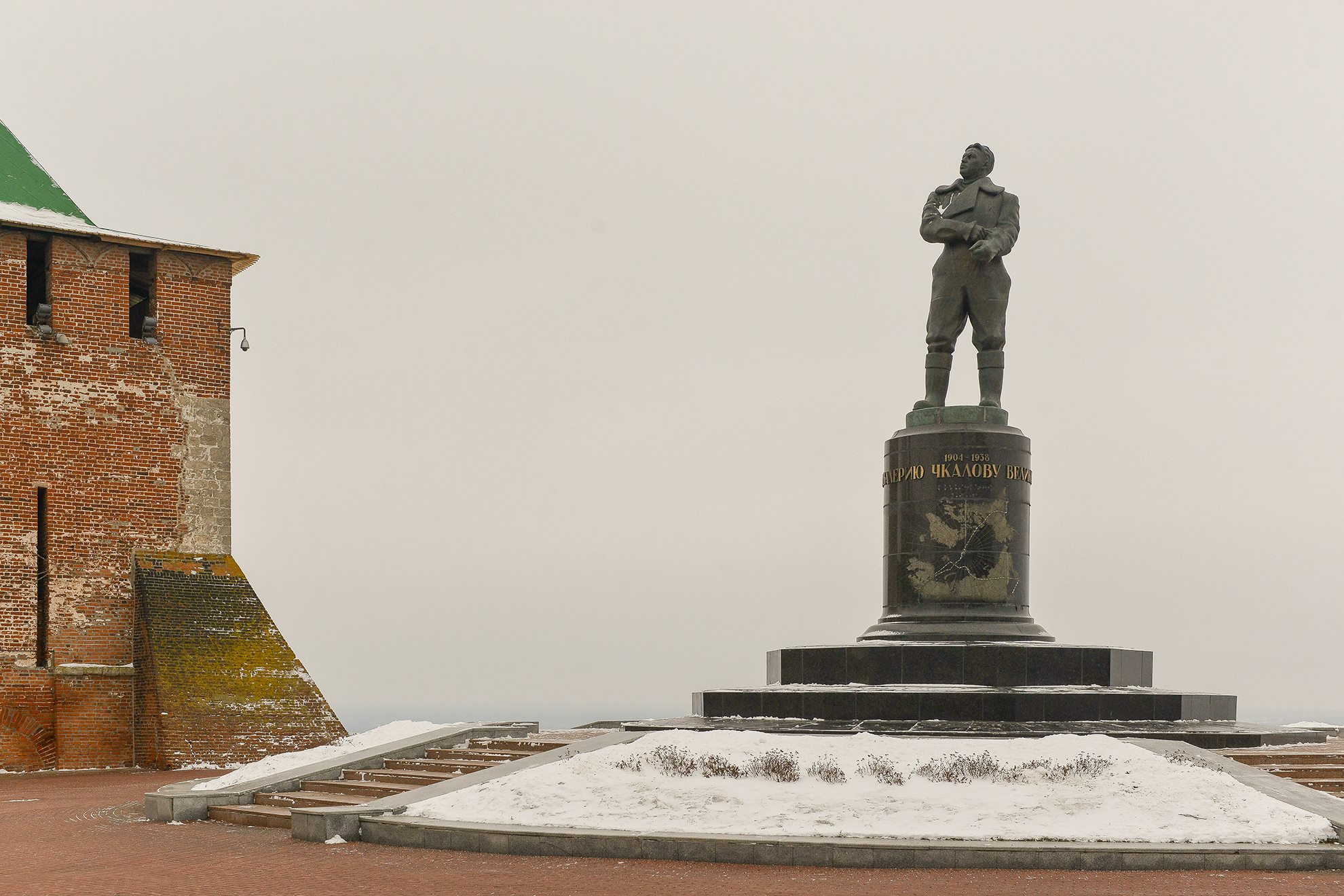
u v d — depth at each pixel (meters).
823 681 24.98
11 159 40.91
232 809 21.28
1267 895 13.15
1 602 37.22
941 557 25.70
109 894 14.16
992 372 26.98
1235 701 25.52
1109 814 16.20
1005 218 27.12
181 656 37.75
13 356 38.00
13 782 32.75
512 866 15.52
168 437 39.97
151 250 40.28
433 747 24.69
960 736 21.17
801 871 15.00
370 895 13.74
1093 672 24.27
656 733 20.39
